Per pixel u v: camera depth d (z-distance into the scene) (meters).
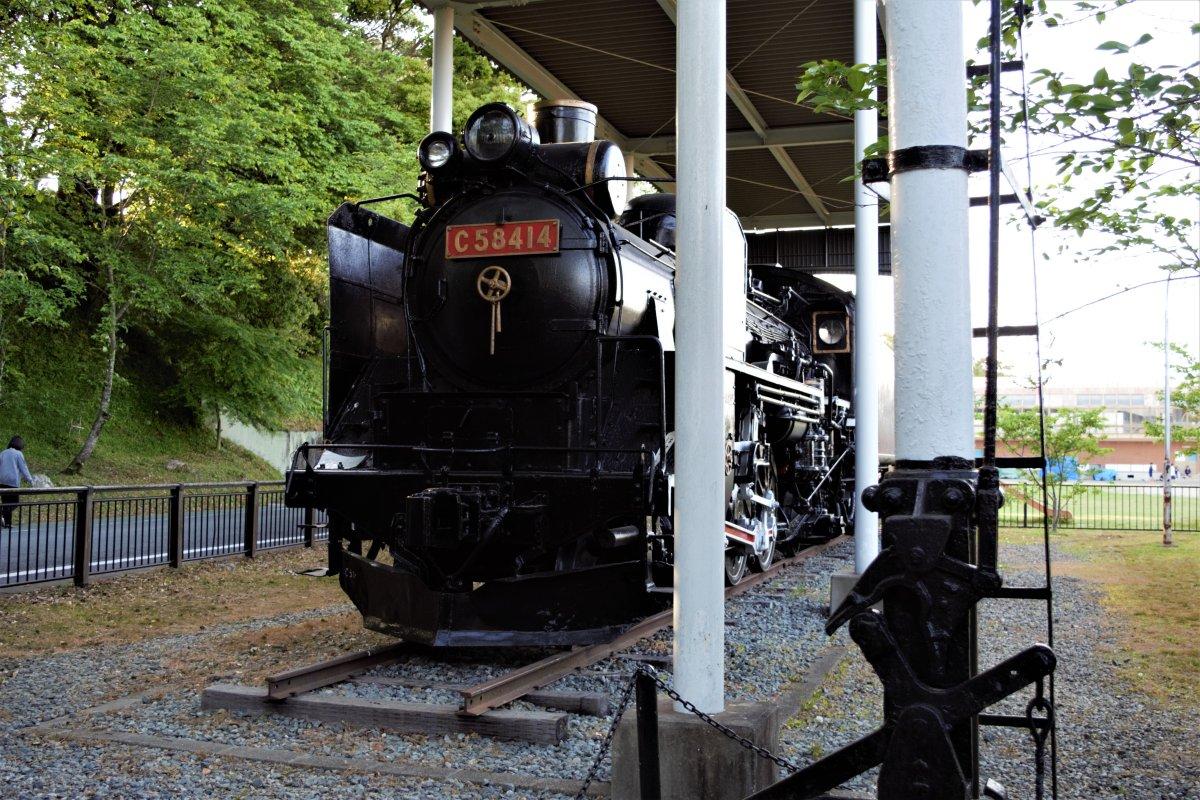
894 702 2.66
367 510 6.69
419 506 5.89
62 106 16.17
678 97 4.28
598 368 6.48
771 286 14.13
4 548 9.49
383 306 7.69
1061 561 13.07
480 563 6.50
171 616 8.45
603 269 6.76
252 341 21.97
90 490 9.80
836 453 13.77
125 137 17.17
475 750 4.75
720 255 4.19
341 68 22.23
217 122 17.73
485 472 6.59
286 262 22.88
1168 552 14.27
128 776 4.35
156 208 18.19
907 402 2.84
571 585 6.14
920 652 2.65
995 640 7.58
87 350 21.06
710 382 4.12
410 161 22.83
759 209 19.61
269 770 4.46
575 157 7.08
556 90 13.62
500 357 6.83
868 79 4.65
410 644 6.75
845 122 14.98
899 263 2.89
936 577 2.62
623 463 6.54
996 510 2.62
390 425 7.16
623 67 13.12
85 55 16.55
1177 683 6.25
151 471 19.80
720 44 4.24
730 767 3.85
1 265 17.30
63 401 20.06
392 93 25.31
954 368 2.81
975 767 2.84
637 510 6.00
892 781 2.64
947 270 2.83
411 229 7.35
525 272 6.78
